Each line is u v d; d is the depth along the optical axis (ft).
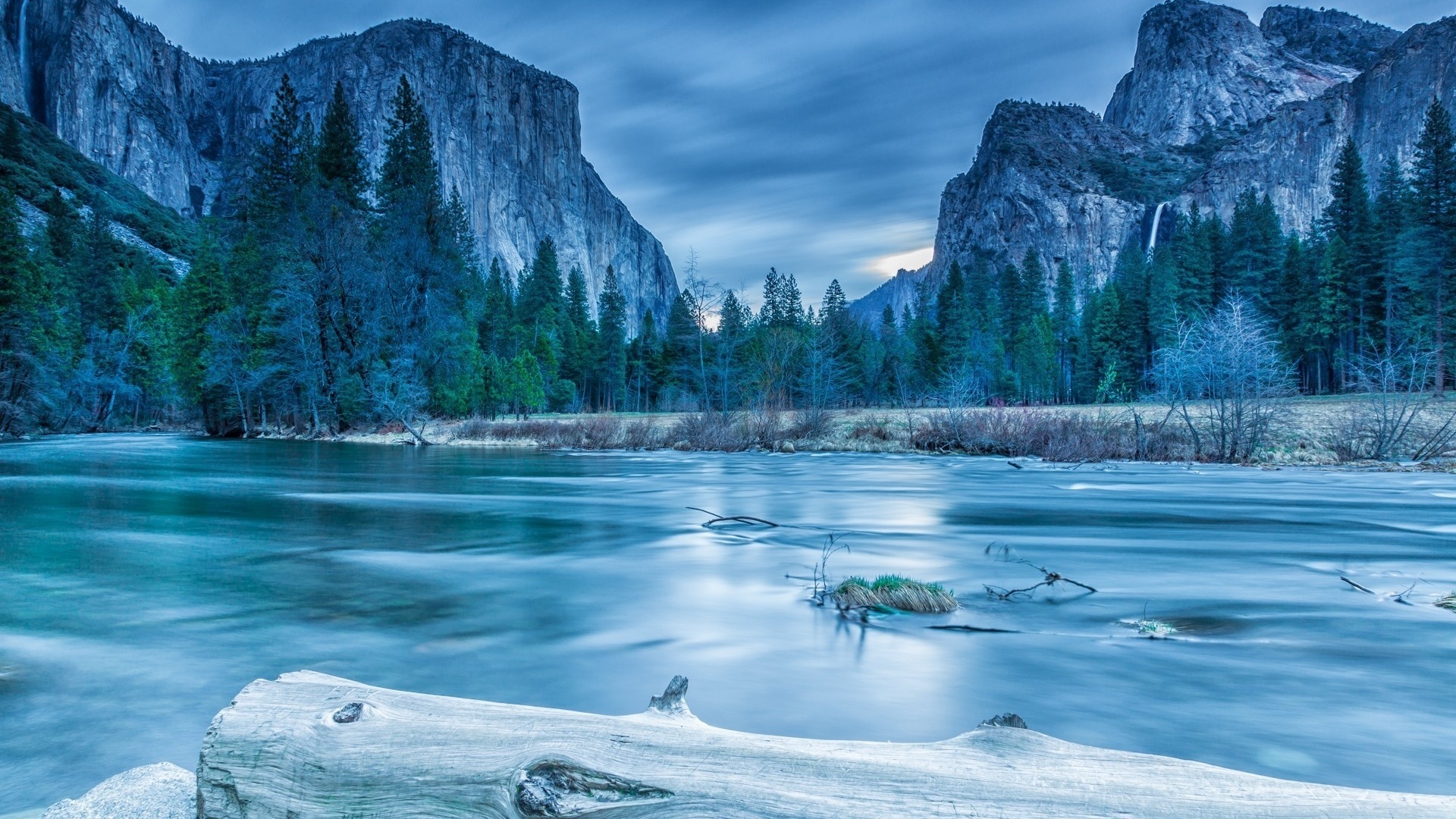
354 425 167.22
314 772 8.31
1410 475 74.79
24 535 39.11
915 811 6.88
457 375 171.94
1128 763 7.73
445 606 24.54
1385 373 91.86
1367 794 6.95
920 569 31.09
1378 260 197.77
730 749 8.00
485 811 7.58
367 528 42.24
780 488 65.67
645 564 31.96
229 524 43.45
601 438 129.08
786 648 20.07
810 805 7.02
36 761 12.82
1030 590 26.96
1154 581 28.78
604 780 7.55
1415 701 15.89
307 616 23.18
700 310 167.32
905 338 317.63
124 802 9.25
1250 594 26.66
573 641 20.66
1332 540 39.32
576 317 348.59
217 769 8.57
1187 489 64.54
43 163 453.58
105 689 16.48
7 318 156.35
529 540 38.24
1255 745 13.71
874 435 119.65
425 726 8.63
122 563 31.42
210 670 17.83
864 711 15.51
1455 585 27.96
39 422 189.37
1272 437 96.02
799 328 285.64
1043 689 16.84
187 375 177.68
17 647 19.65
